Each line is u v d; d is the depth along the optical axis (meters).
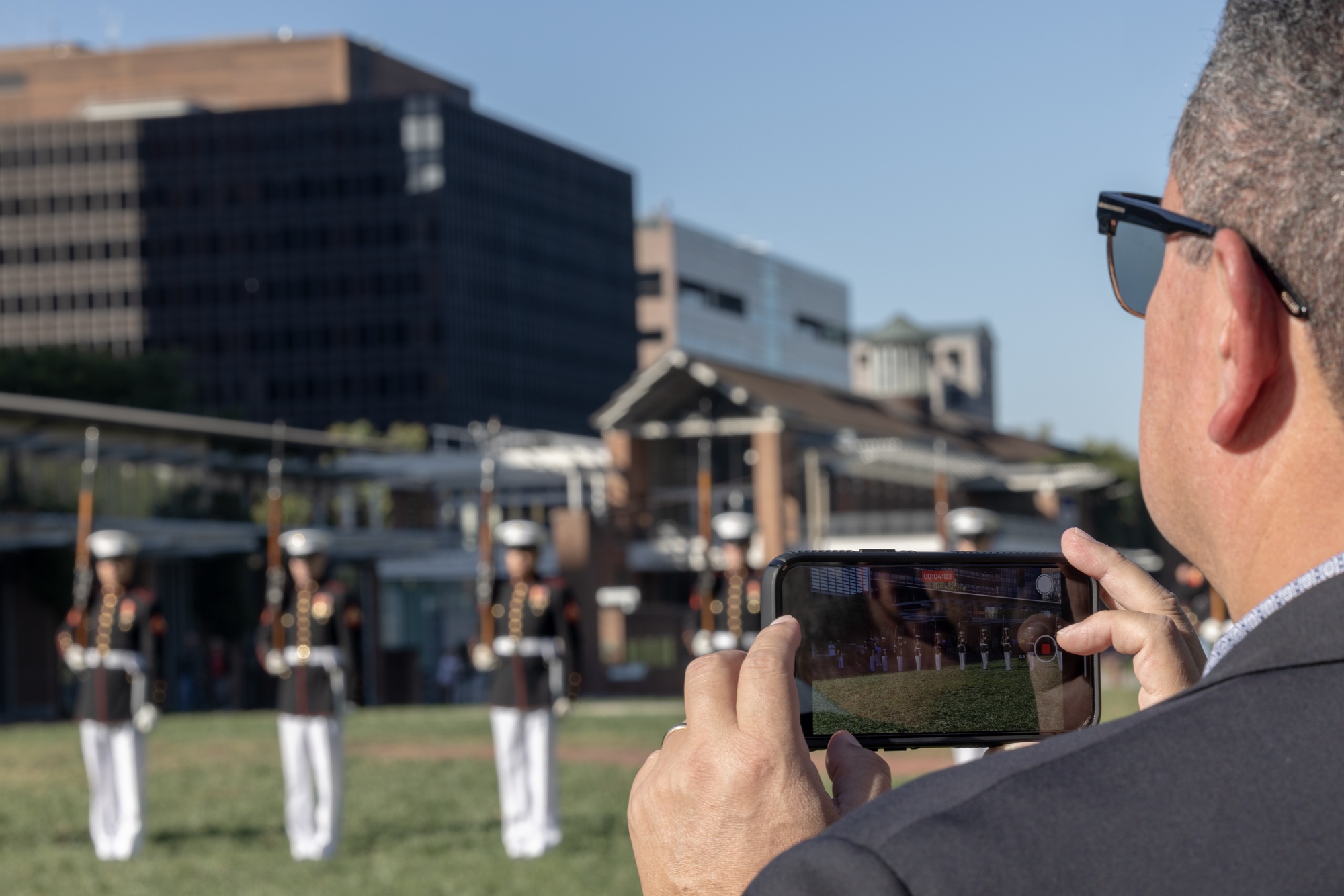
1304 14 0.96
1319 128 0.94
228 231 92.88
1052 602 1.39
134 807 11.38
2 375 57.59
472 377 92.75
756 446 47.31
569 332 101.06
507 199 96.50
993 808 0.89
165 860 11.01
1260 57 0.97
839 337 136.88
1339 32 0.94
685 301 115.69
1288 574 0.99
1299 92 0.95
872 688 1.34
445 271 91.19
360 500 45.53
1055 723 1.36
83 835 12.48
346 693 11.46
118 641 11.51
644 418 48.59
